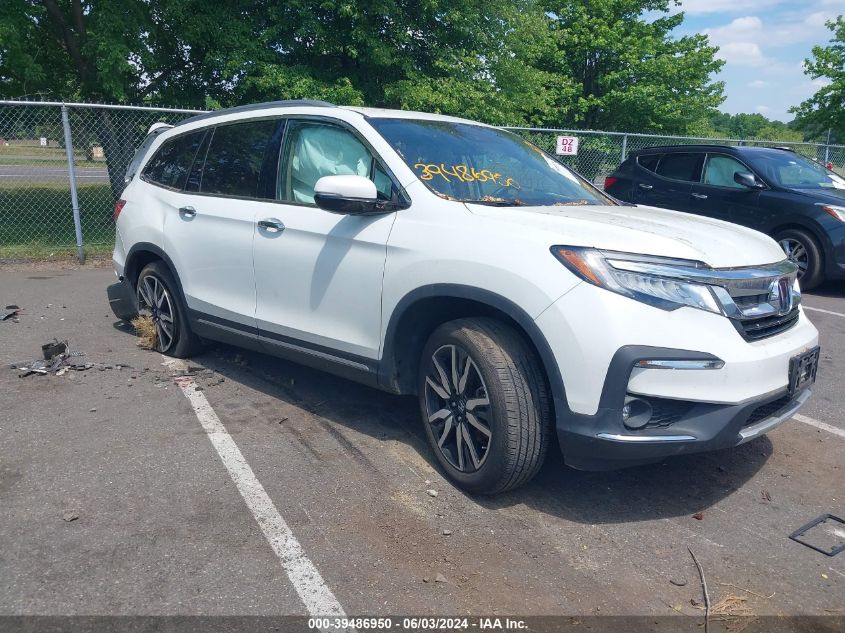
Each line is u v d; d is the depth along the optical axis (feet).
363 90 46.44
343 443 12.92
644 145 53.01
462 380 10.89
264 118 14.97
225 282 15.14
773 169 30.01
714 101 90.02
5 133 37.19
